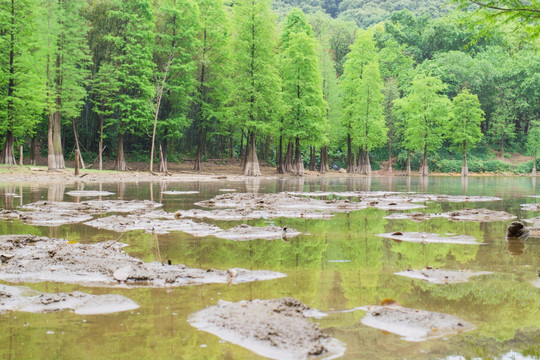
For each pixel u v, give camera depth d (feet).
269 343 9.01
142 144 155.12
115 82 115.34
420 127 166.30
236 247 20.31
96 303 11.73
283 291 13.05
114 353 8.55
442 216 33.35
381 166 206.18
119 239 21.97
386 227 27.30
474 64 216.13
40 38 94.48
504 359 8.32
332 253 19.10
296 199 43.47
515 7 31.96
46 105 93.25
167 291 13.02
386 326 10.16
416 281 14.34
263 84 122.93
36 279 14.43
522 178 146.10
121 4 119.03
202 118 134.51
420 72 210.59
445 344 9.12
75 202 40.04
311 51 135.33
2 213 31.60
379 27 263.29
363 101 155.84
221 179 100.89
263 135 144.25
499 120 207.31
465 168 174.40
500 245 21.34
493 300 12.21
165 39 129.39
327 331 9.81
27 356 8.38
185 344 9.00
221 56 137.08
